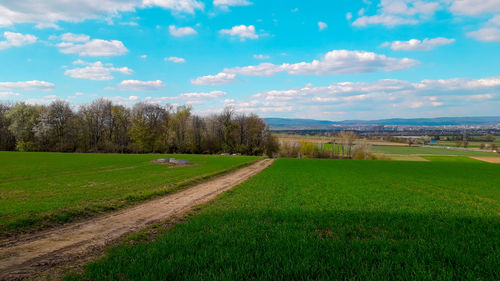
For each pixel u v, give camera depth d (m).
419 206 15.17
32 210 13.38
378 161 70.31
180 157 67.69
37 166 40.62
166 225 11.20
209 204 15.90
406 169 50.31
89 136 87.38
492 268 5.87
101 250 8.37
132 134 83.81
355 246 7.45
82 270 6.59
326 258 6.57
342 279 5.48
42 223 11.77
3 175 30.34
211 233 8.89
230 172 40.62
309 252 6.88
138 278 5.52
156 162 51.75
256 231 9.27
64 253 8.18
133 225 11.81
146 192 20.14
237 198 17.88
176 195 20.81
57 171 35.66
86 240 9.62
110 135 91.19
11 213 12.71
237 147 94.12
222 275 5.45
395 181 31.55
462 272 5.78
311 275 5.57
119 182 26.52
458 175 40.53
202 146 94.12
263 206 14.72
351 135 98.56
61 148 80.69
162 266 6.05
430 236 8.73
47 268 6.97
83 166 42.62
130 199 18.02
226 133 94.62
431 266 6.08
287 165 55.62
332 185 26.22
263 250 7.21
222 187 25.55
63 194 19.16
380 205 15.29
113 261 6.59
